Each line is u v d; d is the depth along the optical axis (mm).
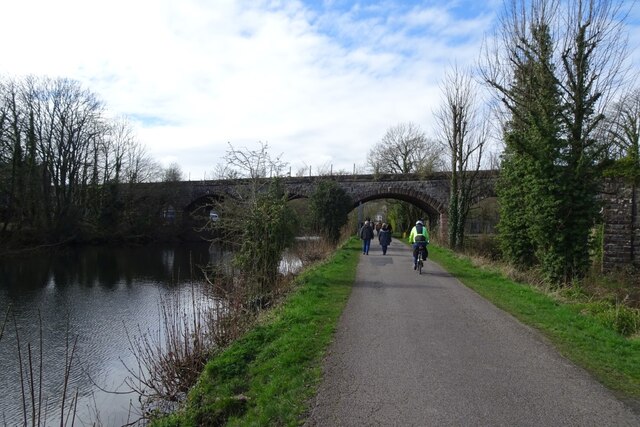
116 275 28406
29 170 40219
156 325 15805
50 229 41281
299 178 40125
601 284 14609
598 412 4848
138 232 49625
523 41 15500
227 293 11820
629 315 8945
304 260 21547
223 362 7137
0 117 38062
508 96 16453
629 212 18719
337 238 31156
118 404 9547
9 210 38000
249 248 13914
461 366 6301
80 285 24797
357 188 39688
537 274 15602
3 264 32188
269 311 10648
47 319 17359
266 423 4973
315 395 5410
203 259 37188
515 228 18547
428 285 13320
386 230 23766
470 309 9977
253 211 14039
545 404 5047
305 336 7754
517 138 15258
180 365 8539
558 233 14539
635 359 6527
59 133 44812
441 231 37438
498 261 20109
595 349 7031
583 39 14469
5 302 20438
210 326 9945
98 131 48469
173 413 6523
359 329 8266
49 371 12008
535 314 9445
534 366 6289
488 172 32062
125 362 12328
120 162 51594
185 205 50531
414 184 38875
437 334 7938
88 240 44938
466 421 4660
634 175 18641
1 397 10500
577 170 14445
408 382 5723
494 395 5301
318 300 10867
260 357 7242
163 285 24562
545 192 14836
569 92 14711
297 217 15992
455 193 28500
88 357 12906
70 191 45531
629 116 27516
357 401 5195
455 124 28281
